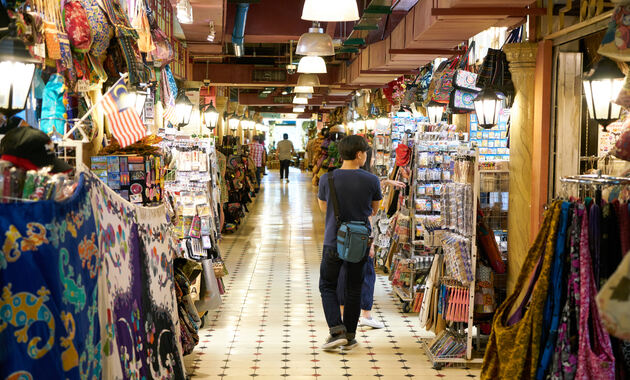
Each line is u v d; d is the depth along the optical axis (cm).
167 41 622
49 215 224
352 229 493
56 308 223
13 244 213
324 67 921
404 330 573
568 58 475
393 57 773
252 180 1756
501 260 480
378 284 761
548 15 470
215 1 671
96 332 259
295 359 491
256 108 3522
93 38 384
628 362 297
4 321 210
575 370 303
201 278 563
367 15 746
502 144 740
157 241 370
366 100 1667
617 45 286
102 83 459
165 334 363
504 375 325
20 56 258
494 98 512
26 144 255
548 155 482
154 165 420
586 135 488
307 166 3325
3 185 214
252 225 1273
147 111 614
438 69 790
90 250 257
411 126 816
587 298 296
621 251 293
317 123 3400
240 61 1872
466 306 472
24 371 211
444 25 526
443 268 504
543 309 315
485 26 530
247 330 568
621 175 349
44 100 348
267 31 1023
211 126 1005
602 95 341
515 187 498
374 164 912
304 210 1527
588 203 301
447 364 476
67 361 228
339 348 517
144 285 335
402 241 642
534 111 492
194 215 571
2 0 276
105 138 491
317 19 547
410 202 641
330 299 515
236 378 450
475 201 459
